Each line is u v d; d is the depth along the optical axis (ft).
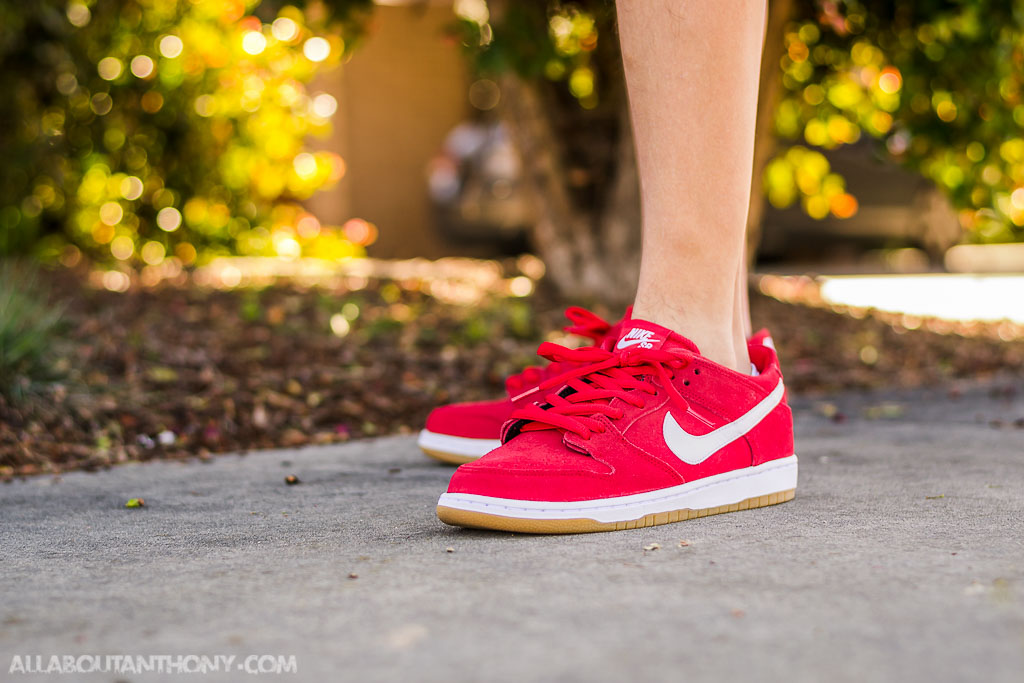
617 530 4.60
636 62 4.99
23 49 17.70
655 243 5.12
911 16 12.82
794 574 3.68
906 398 10.36
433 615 3.28
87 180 19.80
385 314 14.02
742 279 5.54
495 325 13.08
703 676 2.68
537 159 15.10
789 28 13.33
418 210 33.22
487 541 4.42
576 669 2.76
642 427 4.78
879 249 27.66
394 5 30.68
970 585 3.48
